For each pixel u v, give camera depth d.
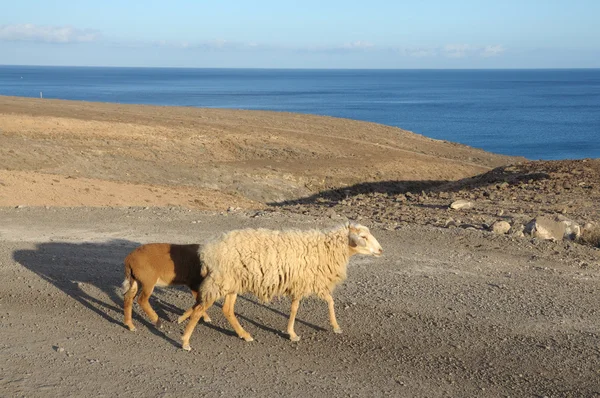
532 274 11.49
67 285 10.57
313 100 175.50
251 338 8.38
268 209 20.81
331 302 8.52
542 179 26.52
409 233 14.53
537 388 7.16
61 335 8.32
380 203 22.70
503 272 11.58
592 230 15.06
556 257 12.62
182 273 8.49
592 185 24.33
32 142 41.25
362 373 7.45
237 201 26.05
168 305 9.70
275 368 7.52
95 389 6.75
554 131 106.00
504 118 129.38
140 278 8.42
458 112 142.88
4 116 47.97
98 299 9.93
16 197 19.88
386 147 60.69
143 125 54.12
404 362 7.78
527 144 89.12
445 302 9.91
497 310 9.60
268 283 7.92
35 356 7.55
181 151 46.50
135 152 43.53
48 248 12.91
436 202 22.16
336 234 8.22
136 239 13.88
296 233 8.14
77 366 7.32
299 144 55.16
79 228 14.95
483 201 21.72
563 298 10.20
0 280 10.73
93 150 42.03
